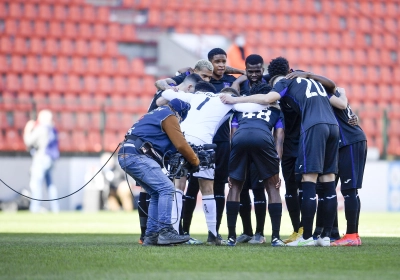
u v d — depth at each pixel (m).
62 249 24.53
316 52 95.88
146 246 26.00
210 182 27.73
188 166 26.23
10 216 58.38
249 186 30.78
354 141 27.83
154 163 25.95
